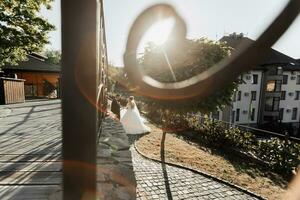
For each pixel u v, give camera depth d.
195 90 0.47
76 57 0.70
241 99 32.81
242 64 0.41
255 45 0.40
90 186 0.74
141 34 0.45
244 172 8.66
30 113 8.87
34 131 5.29
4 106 11.76
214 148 11.84
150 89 0.50
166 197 6.15
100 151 3.61
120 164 3.10
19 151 3.66
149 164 8.15
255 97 34.03
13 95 13.57
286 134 10.38
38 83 25.72
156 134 12.89
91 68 0.71
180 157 9.27
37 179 2.63
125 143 4.11
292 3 0.38
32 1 11.88
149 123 16.53
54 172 2.82
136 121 12.58
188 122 14.52
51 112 9.26
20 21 12.07
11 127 5.79
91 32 0.70
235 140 11.55
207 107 6.67
